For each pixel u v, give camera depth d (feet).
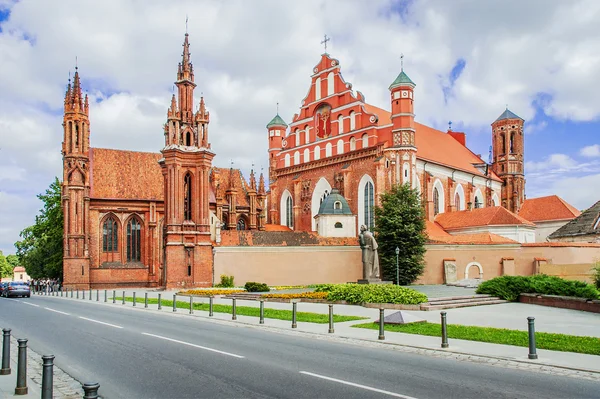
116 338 72.28
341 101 280.51
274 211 316.40
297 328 81.76
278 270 208.54
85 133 243.19
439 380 45.78
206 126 208.64
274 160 339.36
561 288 120.88
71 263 233.35
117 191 252.42
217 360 55.16
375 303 114.73
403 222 219.00
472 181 316.19
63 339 71.97
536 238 323.57
